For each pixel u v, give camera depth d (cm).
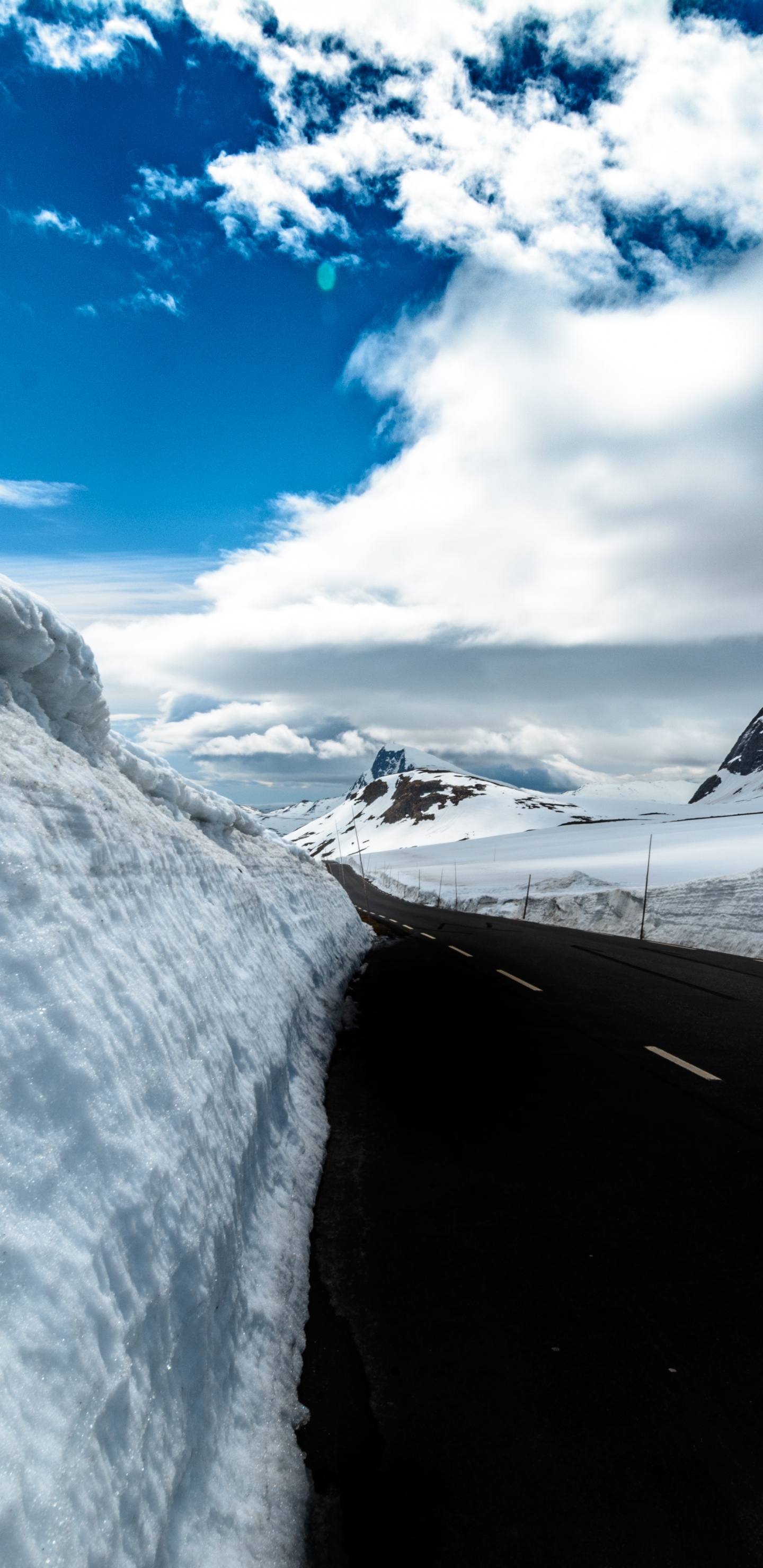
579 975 1151
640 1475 216
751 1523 200
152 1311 199
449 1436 233
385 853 11744
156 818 458
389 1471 219
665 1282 317
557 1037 755
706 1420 238
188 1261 230
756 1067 633
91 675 381
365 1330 288
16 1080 187
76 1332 163
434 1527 199
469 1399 250
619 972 1167
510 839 9631
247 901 614
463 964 1298
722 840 4869
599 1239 354
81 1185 192
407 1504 207
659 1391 252
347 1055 692
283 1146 411
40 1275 161
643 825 8350
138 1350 186
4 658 315
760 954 1320
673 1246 346
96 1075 222
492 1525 200
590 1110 534
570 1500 208
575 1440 230
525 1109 538
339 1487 214
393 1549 193
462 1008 908
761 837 4709
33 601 310
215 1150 292
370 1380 259
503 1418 240
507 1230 365
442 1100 559
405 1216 379
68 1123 199
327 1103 550
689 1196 397
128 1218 204
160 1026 287
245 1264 286
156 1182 227
